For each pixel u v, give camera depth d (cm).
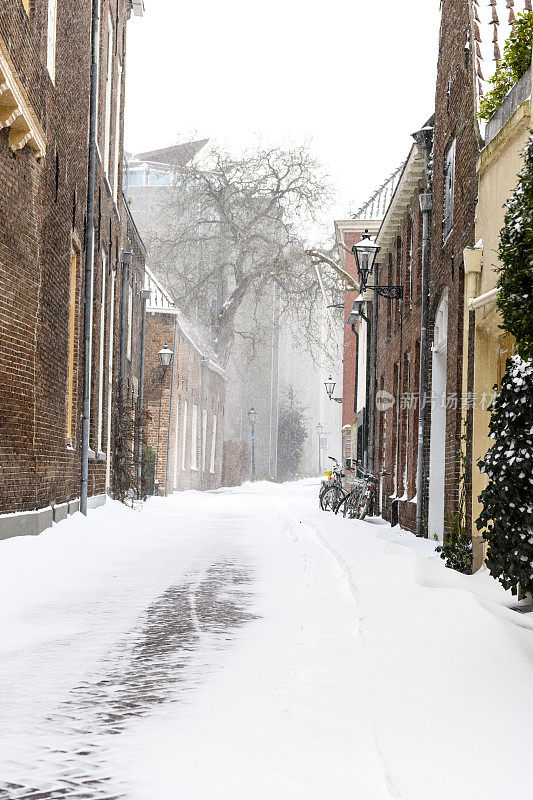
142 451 3108
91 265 1978
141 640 822
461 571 1312
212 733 538
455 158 1692
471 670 661
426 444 2030
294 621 918
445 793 414
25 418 1381
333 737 530
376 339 2920
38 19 1419
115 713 584
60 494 1717
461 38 1648
